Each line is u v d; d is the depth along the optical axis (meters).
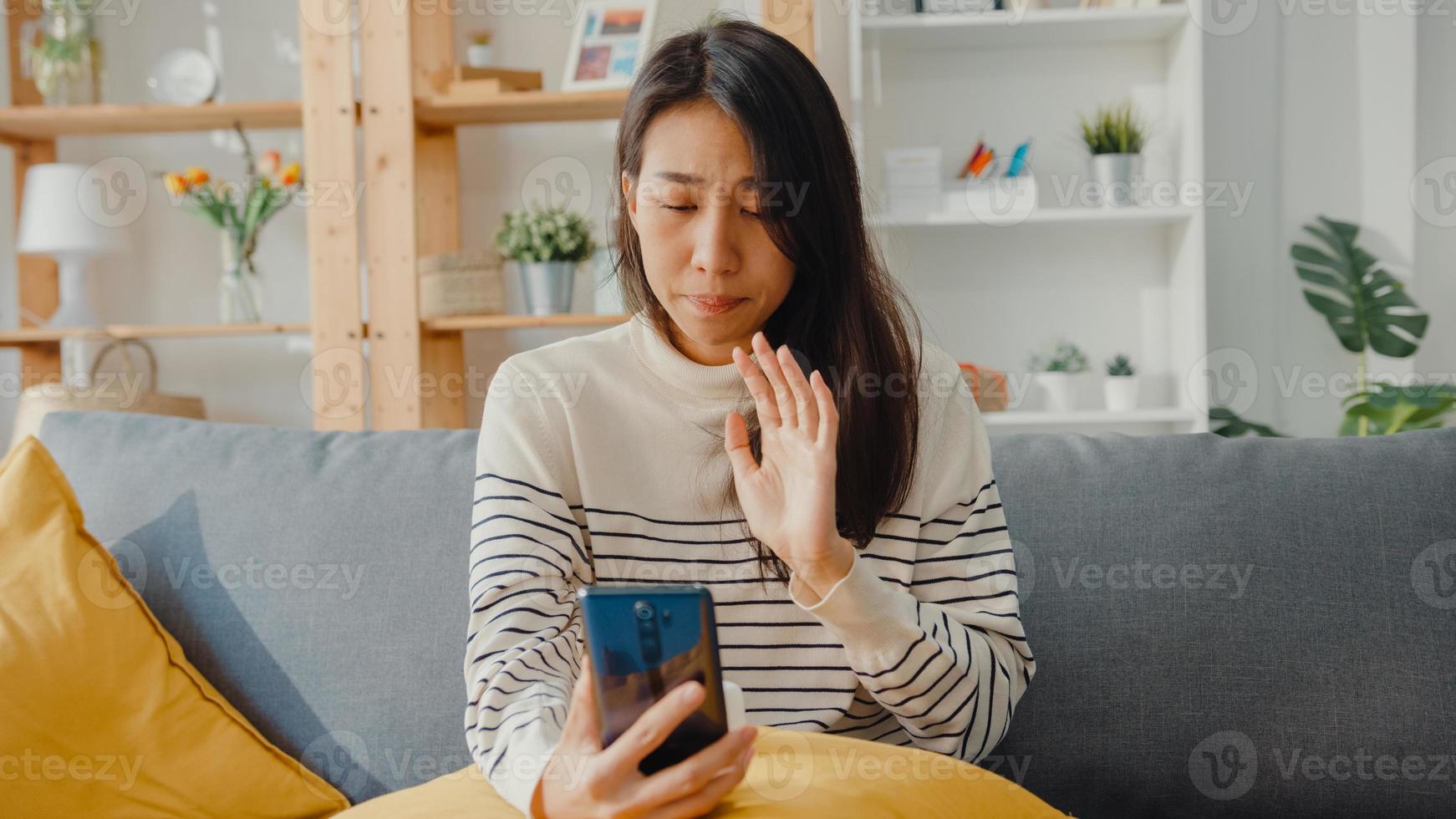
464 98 2.81
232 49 3.17
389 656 1.15
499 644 0.92
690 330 0.99
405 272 2.74
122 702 1.10
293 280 3.18
